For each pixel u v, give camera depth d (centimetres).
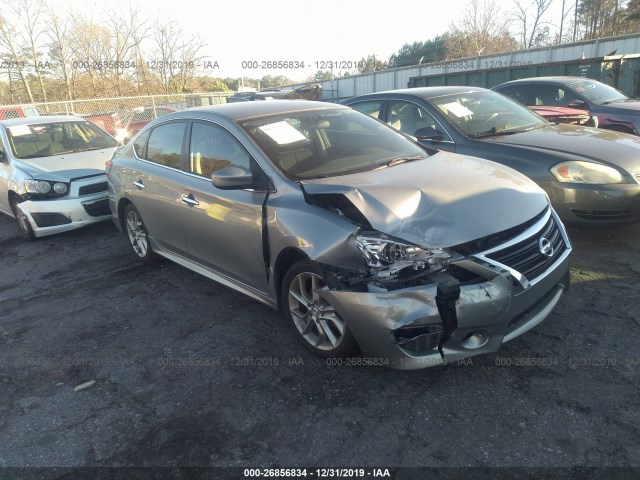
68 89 2791
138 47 2948
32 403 294
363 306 259
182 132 414
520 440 234
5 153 663
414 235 258
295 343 335
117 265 519
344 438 245
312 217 289
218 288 437
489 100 579
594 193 422
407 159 361
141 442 253
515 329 273
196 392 291
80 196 604
